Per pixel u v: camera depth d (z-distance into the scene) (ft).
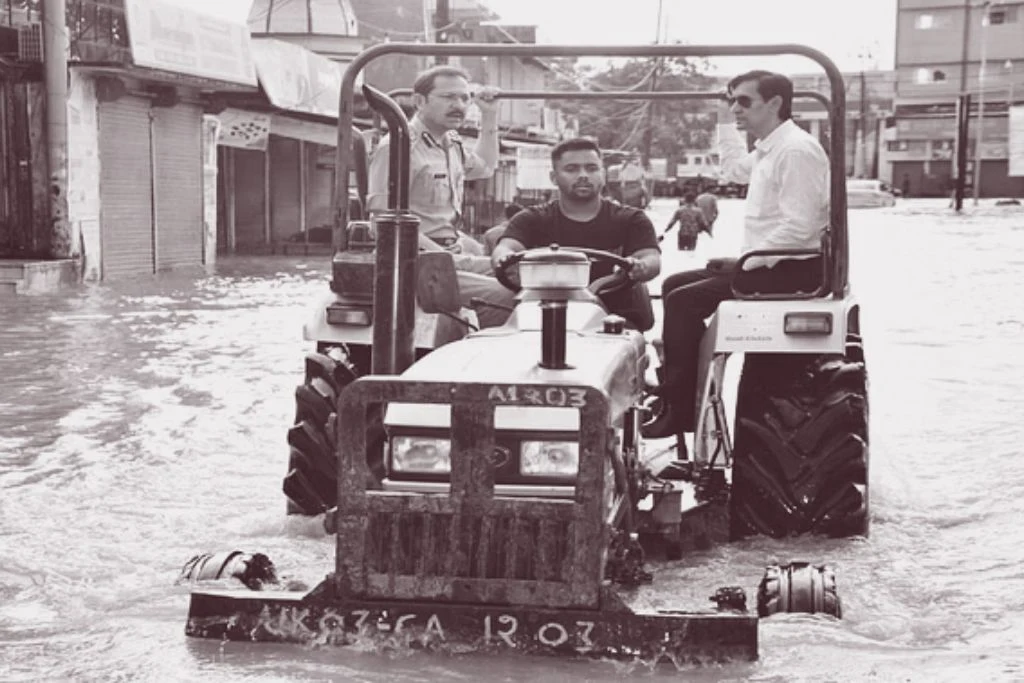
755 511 20.26
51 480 24.99
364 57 20.25
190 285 71.72
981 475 25.84
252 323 52.49
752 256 20.51
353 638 14.76
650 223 22.15
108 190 76.64
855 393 20.22
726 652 14.39
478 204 83.51
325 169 116.98
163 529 21.36
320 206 117.19
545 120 173.68
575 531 14.32
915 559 19.88
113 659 15.06
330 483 21.25
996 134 302.86
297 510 21.54
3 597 17.85
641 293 21.76
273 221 113.09
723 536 20.79
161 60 74.38
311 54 98.07
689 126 346.74
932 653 15.55
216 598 15.21
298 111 95.76
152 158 82.12
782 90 21.18
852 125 367.66
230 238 107.14
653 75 116.98
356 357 22.13
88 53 71.31
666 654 14.35
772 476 20.08
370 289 20.90
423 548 14.55
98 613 16.96
